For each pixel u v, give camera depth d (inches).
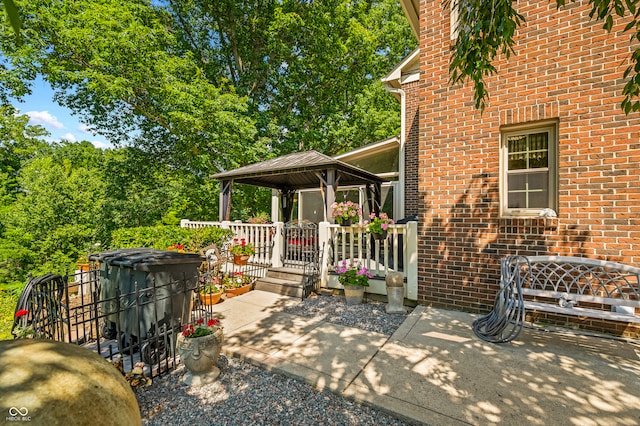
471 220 190.4
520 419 92.0
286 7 627.8
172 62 497.7
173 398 111.4
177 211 624.1
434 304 202.4
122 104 561.0
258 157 588.4
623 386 108.0
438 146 202.5
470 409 97.3
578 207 161.5
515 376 115.7
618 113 152.9
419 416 94.8
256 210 731.4
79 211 590.9
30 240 535.8
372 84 745.0
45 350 67.9
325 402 107.1
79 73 439.5
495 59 184.4
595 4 88.7
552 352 134.9
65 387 59.6
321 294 251.9
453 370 121.0
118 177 623.8
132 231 333.1
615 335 152.3
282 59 673.6
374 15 757.3
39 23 426.0
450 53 198.4
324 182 284.0
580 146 161.5
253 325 178.5
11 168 804.6
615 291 149.6
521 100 177.0
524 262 161.0
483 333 152.9
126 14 464.8
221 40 685.9
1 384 55.8
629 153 150.3
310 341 153.7
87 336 165.9
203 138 544.4
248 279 268.5
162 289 137.3
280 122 685.9
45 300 127.3
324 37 644.1
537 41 172.7
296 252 286.8
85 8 453.7
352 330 169.3
